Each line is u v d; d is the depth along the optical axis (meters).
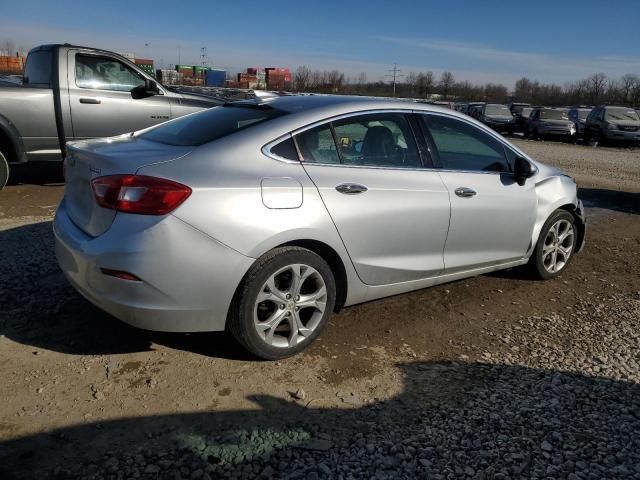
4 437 2.57
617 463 2.59
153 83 7.96
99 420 2.73
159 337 3.56
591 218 8.21
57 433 2.62
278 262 3.18
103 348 3.40
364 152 3.71
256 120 3.52
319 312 3.47
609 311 4.50
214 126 3.58
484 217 4.26
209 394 3.00
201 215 2.93
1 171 7.19
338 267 3.55
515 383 3.28
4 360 3.21
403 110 4.00
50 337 3.50
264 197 3.12
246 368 3.27
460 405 3.02
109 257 2.90
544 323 4.19
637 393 3.22
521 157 4.78
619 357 3.67
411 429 2.79
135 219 2.89
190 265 2.93
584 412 3.00
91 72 7.51
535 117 27.78
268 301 3.25
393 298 4.48
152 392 2.99
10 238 5.32
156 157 3.11
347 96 4.09
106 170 3.05
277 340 3.35
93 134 7.55
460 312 4.31
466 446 2.67
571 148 23.11
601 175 13.69
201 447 2.57
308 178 3.33
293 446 2.61
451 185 4.05
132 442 2.59
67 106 7.29
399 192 3.71
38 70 7.63
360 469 2.47
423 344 3.75
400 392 3.13
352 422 2.82
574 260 5.89
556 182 5.00
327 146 3.54
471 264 4.31
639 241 6.95
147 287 2.89
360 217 3.49
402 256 3.82
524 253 4.77
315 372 3.29
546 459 2.60
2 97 6.91
